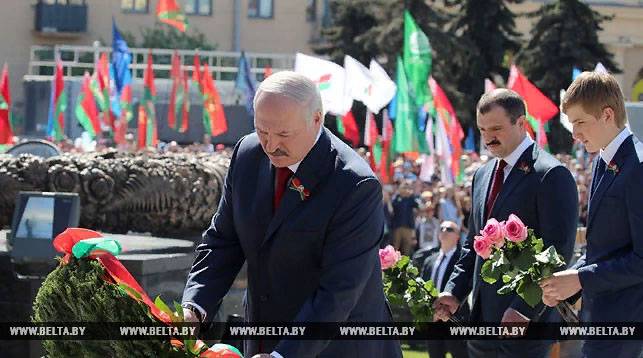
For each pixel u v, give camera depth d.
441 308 6.73
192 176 10.25
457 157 21.95
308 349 4.44
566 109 5.56
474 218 6.69
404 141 21.75
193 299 4.82
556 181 6.29
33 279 7.89
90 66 41.00
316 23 54.03
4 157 9.96
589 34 38.47
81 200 9.78
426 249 12.25
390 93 19.77
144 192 9.95
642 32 50.25
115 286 4.29
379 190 4.66
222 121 28.75
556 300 5.53
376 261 4.80
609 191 5.49
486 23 38.62
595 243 5.59
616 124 5.49
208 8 53.25
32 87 40.53
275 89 4.43
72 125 36.44
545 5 38.69
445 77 37.25
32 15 50.78
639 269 5.34
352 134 23.50
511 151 6.44
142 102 26.17
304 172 4.61
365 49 38.38
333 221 4.61
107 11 51.53
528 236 5.71
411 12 38.06
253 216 4.74
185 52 43.50
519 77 21.00
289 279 4.71
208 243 4.97
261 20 53.84
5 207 9.70
